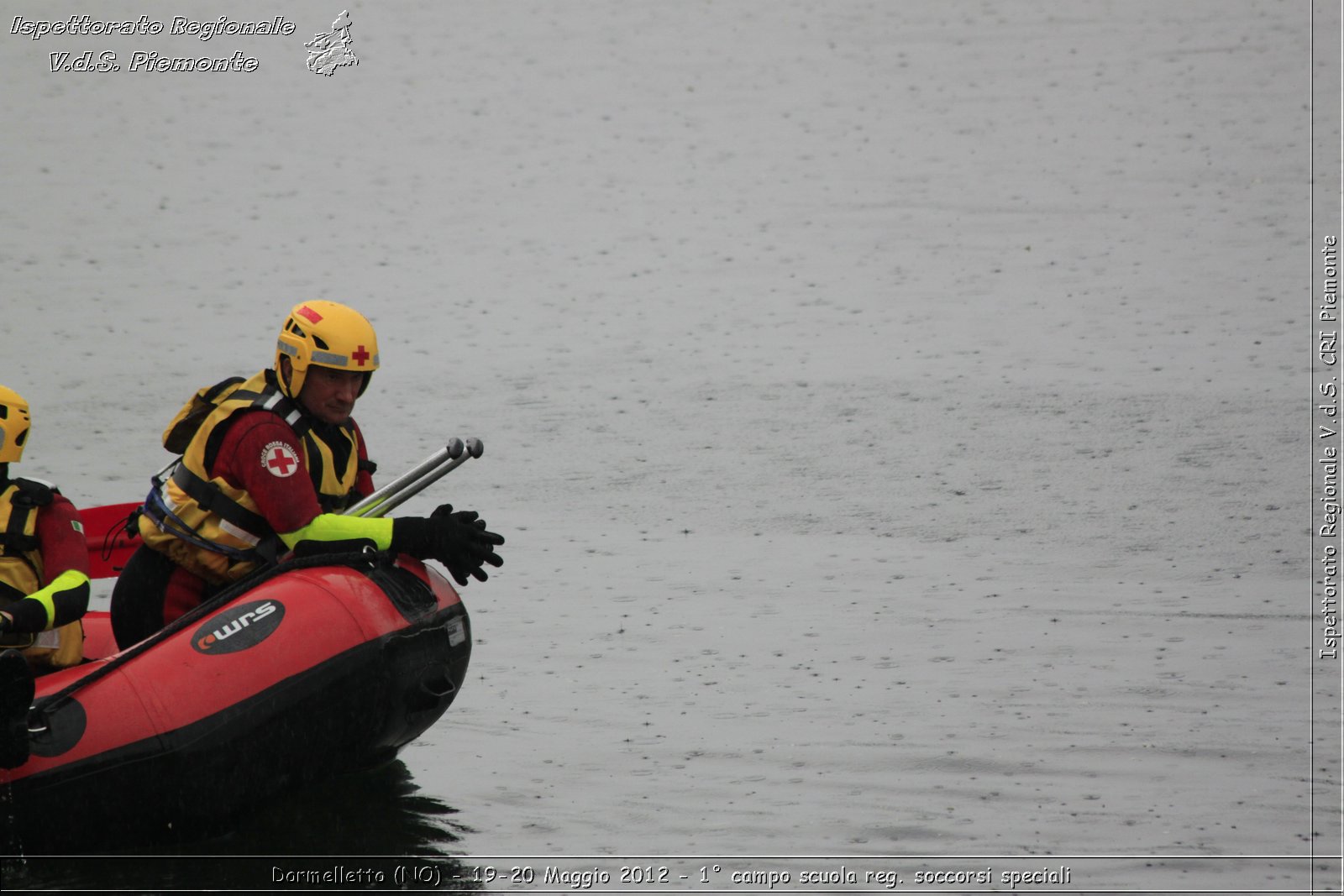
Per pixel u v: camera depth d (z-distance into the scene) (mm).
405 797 20312
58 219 60062
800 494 33344
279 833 19297
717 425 37750
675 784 20547
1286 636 25297
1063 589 27734
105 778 18266
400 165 66625
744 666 24734
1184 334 42406
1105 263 48938
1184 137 62562
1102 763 20859
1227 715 22312
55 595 18547
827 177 60969
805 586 28328
